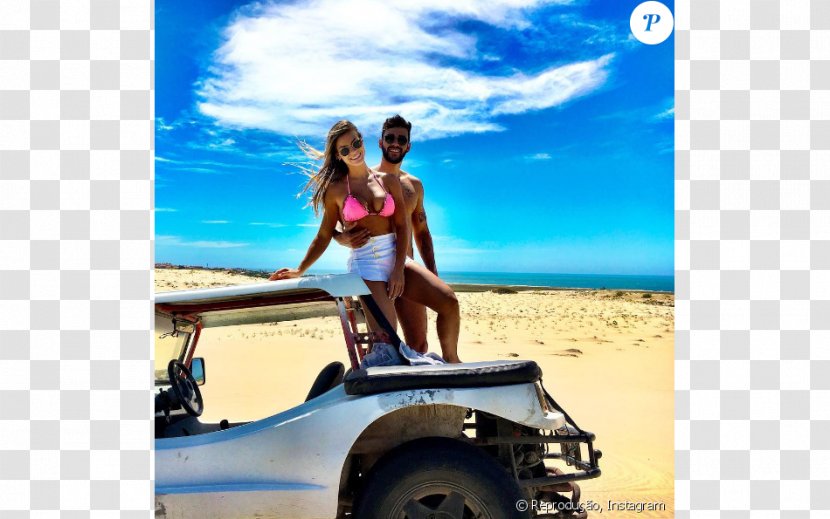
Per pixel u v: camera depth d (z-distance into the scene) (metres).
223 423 5.03
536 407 3.87
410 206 5.86
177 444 4.01
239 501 3.82
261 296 4.59
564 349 17.08
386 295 4.83
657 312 33.56
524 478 4.26
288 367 13.02
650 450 7.25
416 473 3.68
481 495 3.68
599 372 13.23
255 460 3.89
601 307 36.75
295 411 4.04
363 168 4.96
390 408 3.81
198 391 5.07
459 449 3.74
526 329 23.27
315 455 3.84
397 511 3.67
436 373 3.87
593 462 4.09
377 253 4.84
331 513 3.79
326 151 5.00
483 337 19.92
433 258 6.13
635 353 16.53
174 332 4.94
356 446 4.07
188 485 3.88
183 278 33.69
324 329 21.70
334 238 5.16
